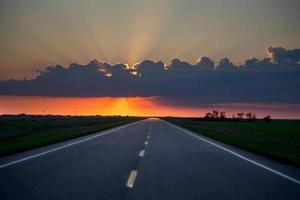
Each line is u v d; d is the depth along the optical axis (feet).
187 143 80.59
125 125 212.84
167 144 77.00
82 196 26.86
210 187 30.83
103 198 26.25
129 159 50.19
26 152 59.11
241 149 68.90
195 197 26.91
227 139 97.25
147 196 27.09
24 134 114.93
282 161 49.65
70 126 185.26
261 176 36.91
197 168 42.27
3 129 149.18
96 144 75.72
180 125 221.25
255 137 118.01
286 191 29.35
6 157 51.78
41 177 35.06
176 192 28.63
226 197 27.02
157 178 35.09
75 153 57.62
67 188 29.81
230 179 34.94
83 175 36.42
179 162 47.55
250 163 47.50
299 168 43.24
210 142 84.43
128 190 29.22
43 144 73.26
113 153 57.88
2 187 30.09
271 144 85.15
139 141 84.84
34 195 27.07
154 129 155.84
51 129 149.69
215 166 44.24
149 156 54.08
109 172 38.50
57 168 41.16
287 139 110.42
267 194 28.14
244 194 28.12
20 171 38.78
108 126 183.93
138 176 36.14
